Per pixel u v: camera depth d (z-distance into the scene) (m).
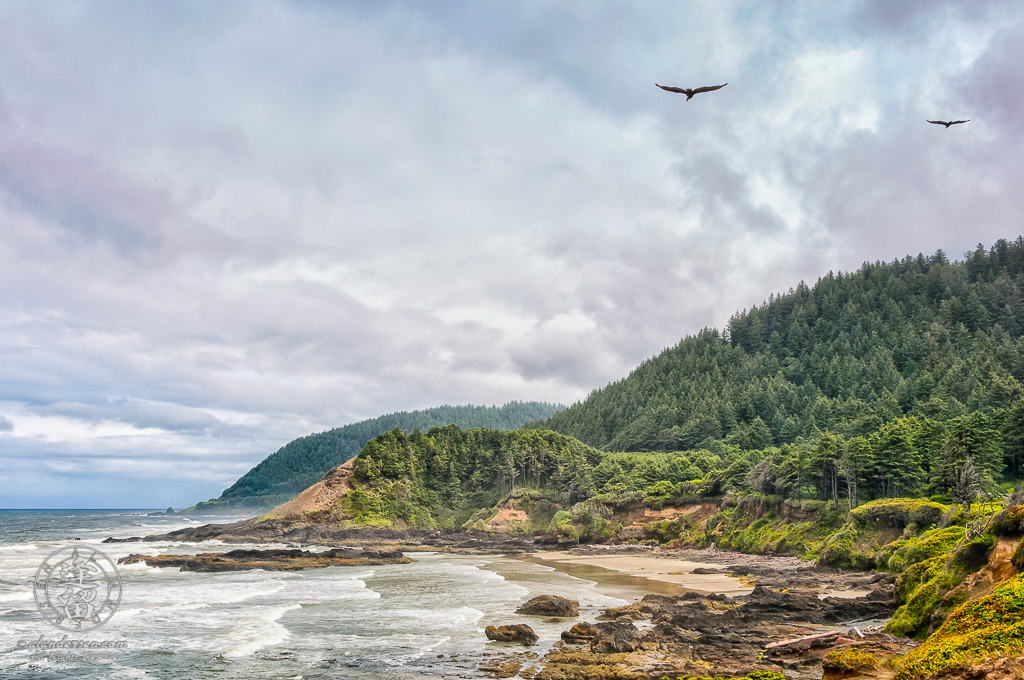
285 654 31.69
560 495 142.00
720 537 99.50
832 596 46.34
